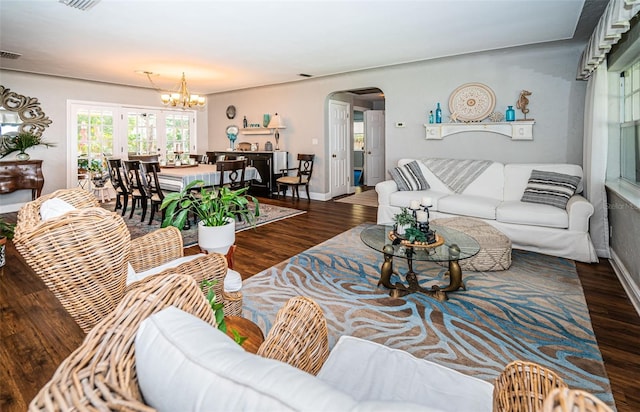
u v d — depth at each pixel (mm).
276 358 991
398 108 5422
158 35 3746
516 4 2975
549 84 4277
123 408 487
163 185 4617
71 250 1026
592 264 3135
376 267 3115
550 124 4305
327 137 6547
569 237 3211
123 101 6875
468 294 2557
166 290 710
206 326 629
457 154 4965
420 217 2555
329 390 471
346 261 3271
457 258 2273
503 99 4578
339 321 2184
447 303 2418
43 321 2188
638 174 2979
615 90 3412
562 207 3445
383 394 1020
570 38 3891
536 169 3924
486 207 3652
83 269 1058
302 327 1087
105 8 3010
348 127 7422
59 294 1073
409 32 3678
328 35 3777
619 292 2564
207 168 5281
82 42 3986
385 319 2207
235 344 595
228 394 470
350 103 7488
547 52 4250
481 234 3129
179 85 6848
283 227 4562
